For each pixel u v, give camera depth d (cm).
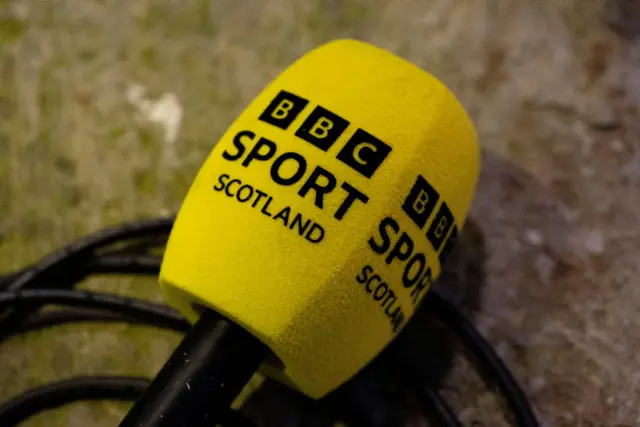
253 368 28
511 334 35
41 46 40
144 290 36
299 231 27
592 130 38
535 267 36
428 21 40
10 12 41
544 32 40
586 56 39
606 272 36
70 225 37
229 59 40
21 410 33
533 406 34
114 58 40
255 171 28
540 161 38
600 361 34
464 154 30
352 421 33
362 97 29
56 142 38
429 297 34
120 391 33
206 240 28
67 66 40
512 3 41
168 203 37
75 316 35
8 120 38
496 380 34
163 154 38
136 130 38
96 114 39
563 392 34
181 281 28
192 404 27
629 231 36
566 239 36
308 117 28
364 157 28
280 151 28
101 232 35
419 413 34
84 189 37
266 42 40
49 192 37
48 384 33
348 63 30
